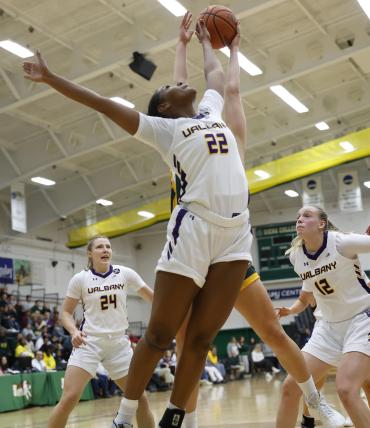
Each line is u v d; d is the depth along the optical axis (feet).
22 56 45.88
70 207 72.49
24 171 61.11
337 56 51.72
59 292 82.53
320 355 14.08
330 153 61.41
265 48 53.67
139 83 56.44
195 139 9.11
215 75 10.75
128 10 44.88
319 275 13.87
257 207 98.12
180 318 8.90
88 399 52.13
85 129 59.77
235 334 94.63
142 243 102.94
